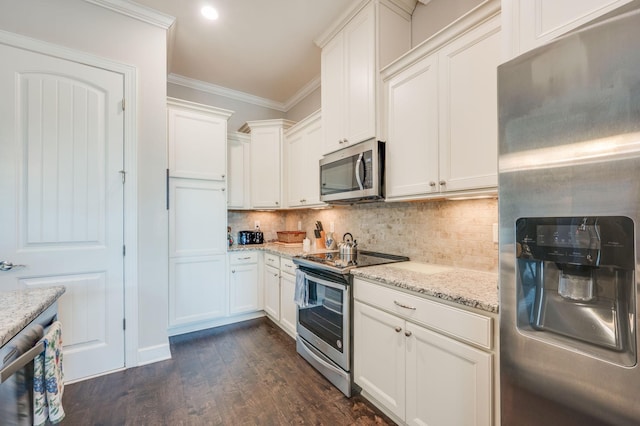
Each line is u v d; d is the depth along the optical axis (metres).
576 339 0.86
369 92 2.10
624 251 0.73
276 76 3.46
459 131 1.56
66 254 2.00
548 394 0.88
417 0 2.17
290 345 2.62
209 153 2.99
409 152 1.86
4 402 0.81
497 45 1.40
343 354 1.89
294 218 4.02
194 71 3.33
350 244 2.35
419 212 2.17
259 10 2.34
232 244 3.57
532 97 0.90
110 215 2.14
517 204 0.94
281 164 3.50
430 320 1.38
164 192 2.37
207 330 2.98
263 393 1.90
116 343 2.16
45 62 1.95
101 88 2.12
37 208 1.92
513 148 0.95
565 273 0.89
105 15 2.15
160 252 2.35
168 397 1.85
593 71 0.77
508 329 0.97
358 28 2.21
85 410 1.72
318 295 2.20
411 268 1.91
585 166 0.79
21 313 0.94
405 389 1.51
